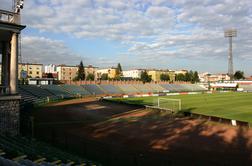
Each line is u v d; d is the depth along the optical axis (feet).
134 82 417.28
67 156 62.08
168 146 87.04
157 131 109.81
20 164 42.78
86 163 57.67
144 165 67.21
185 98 273.54
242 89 418.72
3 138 68.44
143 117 146.51
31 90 243.60
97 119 139.03
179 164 69.46
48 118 138.62
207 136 101.35
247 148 84.99
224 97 286.25
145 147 85.51
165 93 337.72
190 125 122.93
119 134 103.81
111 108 184.14
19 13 83.46
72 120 134.51
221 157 75.97
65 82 333.62
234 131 110.11
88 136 99.55
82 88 327.47
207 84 474.90
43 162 48.24
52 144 83.56
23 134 92.84
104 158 71.72
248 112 169.89
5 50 98.58
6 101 80.23
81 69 513.04
